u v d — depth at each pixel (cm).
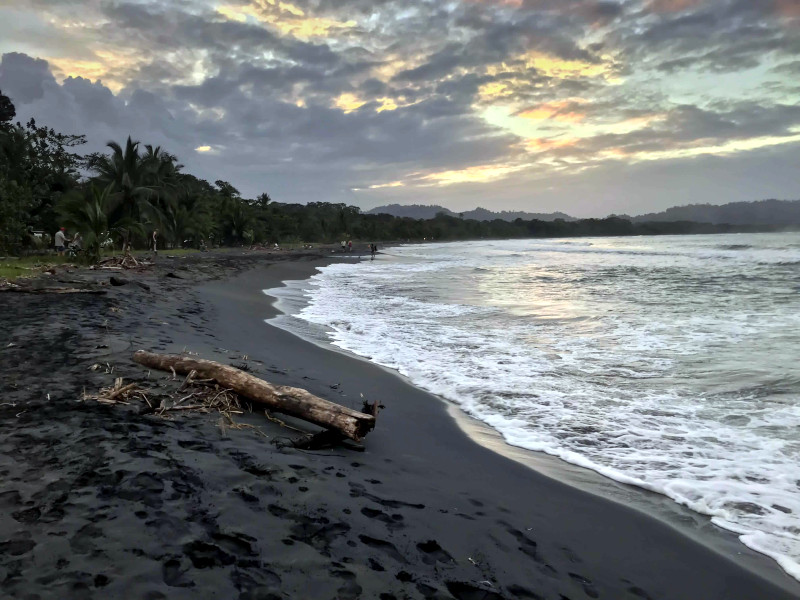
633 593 294
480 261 4209
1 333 782
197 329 994
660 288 1923
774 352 880
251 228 6812
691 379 733
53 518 291
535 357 880
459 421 590
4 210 2283
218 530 298
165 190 4278
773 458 475
